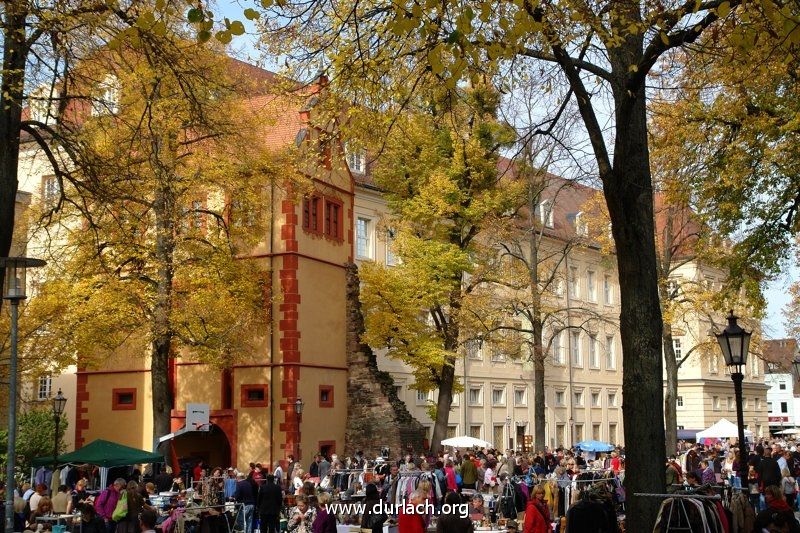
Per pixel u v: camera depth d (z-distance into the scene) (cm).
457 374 5931
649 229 1416
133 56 2220
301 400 4294
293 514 2695
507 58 1412
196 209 3794
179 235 3681
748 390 9038
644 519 1361
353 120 1677
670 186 2670
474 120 4247
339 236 4797
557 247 7050
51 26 1878
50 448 4303
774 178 2538
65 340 3831
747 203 2591
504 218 4344
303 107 1780
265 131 3906
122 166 2253
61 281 3759
